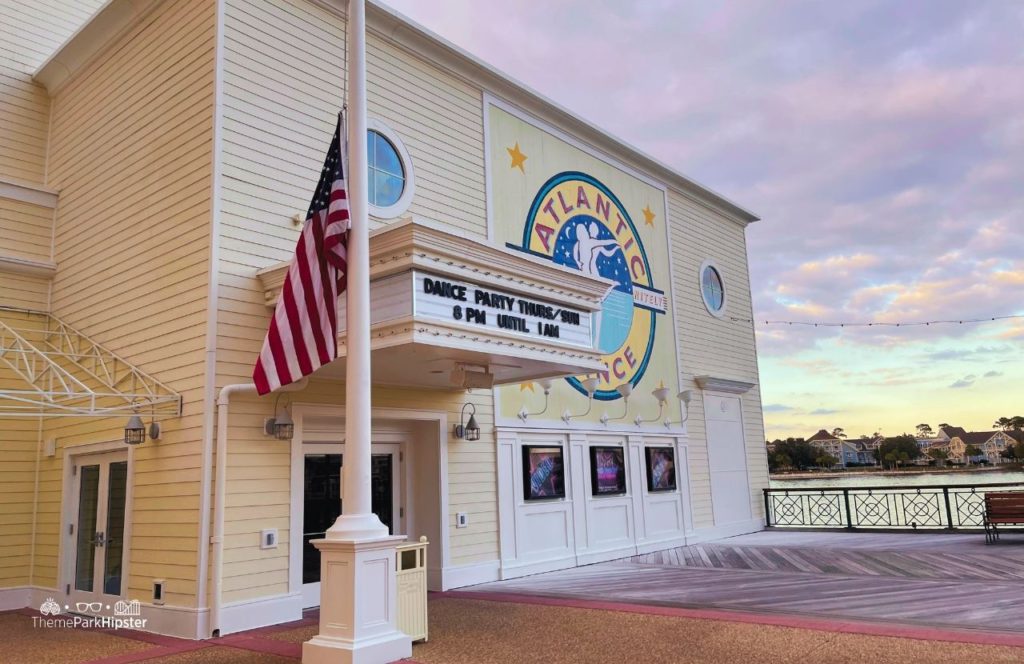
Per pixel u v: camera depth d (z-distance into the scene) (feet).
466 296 26.11
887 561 37.81
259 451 26.96
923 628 22.04
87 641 25.14
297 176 30.48
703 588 31.48
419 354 26.48
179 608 25.25
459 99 39.22
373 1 34.09
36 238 35.76
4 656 22.98
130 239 31.14
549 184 44.16
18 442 34.81
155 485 27.48
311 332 22.33
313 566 29.55
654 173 54.34
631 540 44.78
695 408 53.98
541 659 20.15
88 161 34.60
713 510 53.52
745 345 62.34
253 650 22.49
